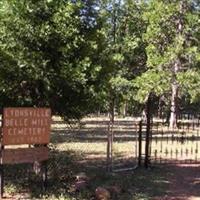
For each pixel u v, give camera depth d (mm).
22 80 10359
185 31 32875
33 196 9969
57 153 15281
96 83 10766
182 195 11484
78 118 11312
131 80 28641
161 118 33688
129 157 16609
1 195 9727
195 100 32688
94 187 11180
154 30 30688
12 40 9984
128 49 27406
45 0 9984
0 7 10031
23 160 10000
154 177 13375
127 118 41719
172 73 31641
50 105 10766
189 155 18359
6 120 9742
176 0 32719
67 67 10156
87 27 10789
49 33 9953
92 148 18578
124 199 10555
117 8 26906
